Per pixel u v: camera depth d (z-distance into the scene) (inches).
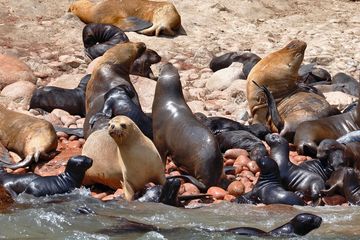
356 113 1684.3
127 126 1354.6
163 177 1417.3
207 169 1434.5
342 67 2336.4
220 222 1247.5
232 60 2231.8
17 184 1382.9
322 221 1254.3
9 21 2454.5
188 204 1368.1
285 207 1334.9
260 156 1419.8
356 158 1519.4
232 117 1913.1
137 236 1159.0
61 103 1865.2
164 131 1494.8
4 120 1630.2
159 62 2261.3
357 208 1349.7
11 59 2081.7
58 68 2177.7
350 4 3031.5
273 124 1791.3
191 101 1977.1
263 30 2632.9
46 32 2417.6
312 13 2869.1
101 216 1256.8
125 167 1382.9
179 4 2691.9
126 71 1801.2
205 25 2600.9
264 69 1859.0
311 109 1780.3
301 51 1862.7
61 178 1381.6
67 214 1261.1
